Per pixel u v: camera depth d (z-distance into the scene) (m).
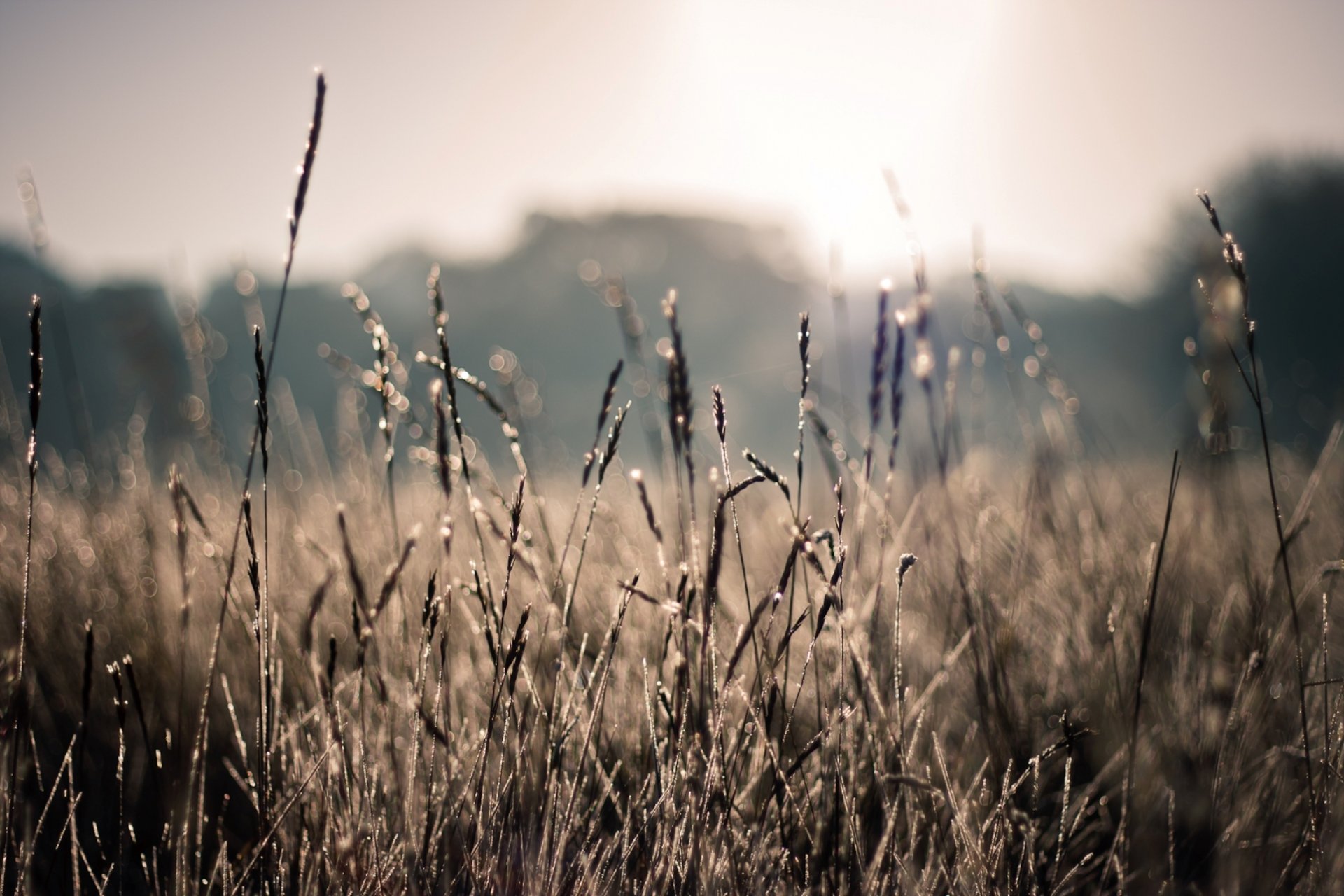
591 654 1.63
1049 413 2.69
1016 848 1.37
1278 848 1.36
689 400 1.35
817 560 1.22
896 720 1.34
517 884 1.23
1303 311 23.95
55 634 1.96
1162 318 27.42
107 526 2.56
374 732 1.50
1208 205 1.33
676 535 1.96
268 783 1.24
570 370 40.59
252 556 1.19
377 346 1.55
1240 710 1.52
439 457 1.27
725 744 1.40
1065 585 2.09
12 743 1.22
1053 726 1.70
